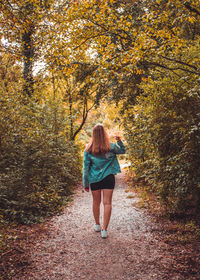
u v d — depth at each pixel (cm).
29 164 591
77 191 812
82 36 512
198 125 355
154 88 435
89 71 743
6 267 288
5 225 408
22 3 635
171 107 411
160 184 461
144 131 491
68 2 550
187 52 468
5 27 638
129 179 992
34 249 341
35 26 652
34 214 501
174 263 292
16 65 945
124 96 871
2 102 568
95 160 369
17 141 625
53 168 712
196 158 377
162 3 464
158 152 444
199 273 269
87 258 315
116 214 500
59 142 851
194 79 401
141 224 431
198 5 401
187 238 355
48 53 552
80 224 448
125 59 427
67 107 1063
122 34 505
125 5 545
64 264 301
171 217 450
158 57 461
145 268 285
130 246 344
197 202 444
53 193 602
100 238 376
